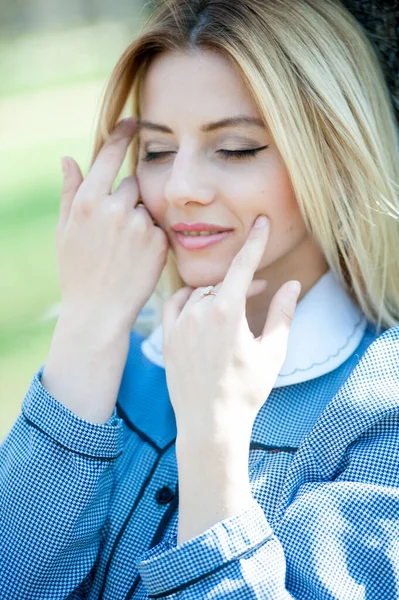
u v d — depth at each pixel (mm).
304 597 1521
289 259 1823
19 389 4215
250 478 1675
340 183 1761
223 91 1681
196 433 1547
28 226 6523
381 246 1846
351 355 1805
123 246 1833
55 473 1704
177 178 1697
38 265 5793
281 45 1688
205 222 1723
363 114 1769
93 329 1812
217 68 1682
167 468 1791
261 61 1655
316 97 1708
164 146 1778
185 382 1605
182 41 1699
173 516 1724
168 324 1706
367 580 1512
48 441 1713
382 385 1623
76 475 1701
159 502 1754
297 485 1627
